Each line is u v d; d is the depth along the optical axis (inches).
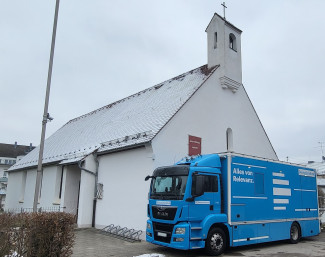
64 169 756.0
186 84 714.8
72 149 829.2
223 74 697.6
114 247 442.0
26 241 269.3
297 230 521.0
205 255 395.2
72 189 753.0
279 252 432.1
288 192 515.5
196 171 392.2
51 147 1037.2
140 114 720.3
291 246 487.2
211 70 703.7
